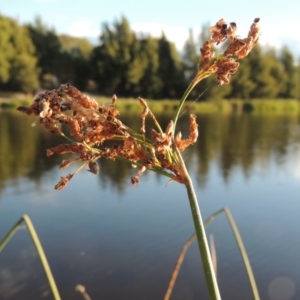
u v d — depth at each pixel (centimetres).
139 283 775
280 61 6869
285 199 1249
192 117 150
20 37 5156
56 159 1762
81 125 147
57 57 5516
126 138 146
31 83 5041
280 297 737
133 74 5391
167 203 1191
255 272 810
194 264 841
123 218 1058
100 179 1466
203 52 147
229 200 1255
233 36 145
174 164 143
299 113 5612
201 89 5466
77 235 956
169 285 284
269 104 5909
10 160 1725
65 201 1191
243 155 1984
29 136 2400
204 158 1895
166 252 881
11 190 1286
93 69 5475
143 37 5550
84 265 831
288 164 1761
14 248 898
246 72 6156
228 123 3547
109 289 759
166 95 5559
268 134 2794
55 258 859
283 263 839
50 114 141
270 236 966
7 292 743
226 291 762
